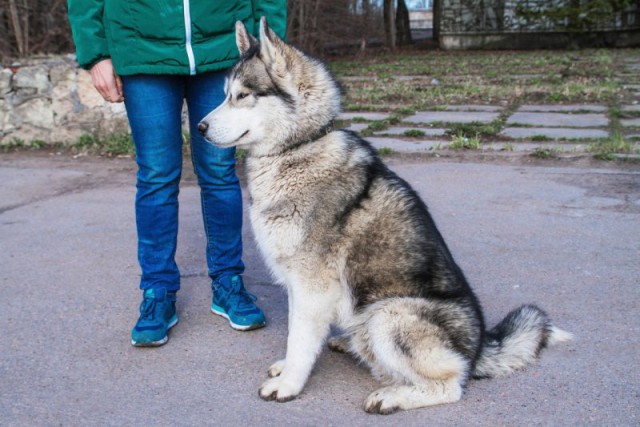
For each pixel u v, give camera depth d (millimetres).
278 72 2949
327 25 20453
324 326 2936
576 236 4871
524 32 25797
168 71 3168
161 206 3383
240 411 2768
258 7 3543
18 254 4801
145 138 3271
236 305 3557
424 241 2887
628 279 4066
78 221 5609
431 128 9133
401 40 30172
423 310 2750
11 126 8734
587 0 24531
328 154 2969
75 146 8539
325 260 2879
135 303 3924
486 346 3029
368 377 3096
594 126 8883
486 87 13125
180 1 3104
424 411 2742
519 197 5895
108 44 3189
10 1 11453
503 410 2729
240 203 3594
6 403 2820
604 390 2850
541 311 3217
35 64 8664
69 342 3414
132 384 2992
